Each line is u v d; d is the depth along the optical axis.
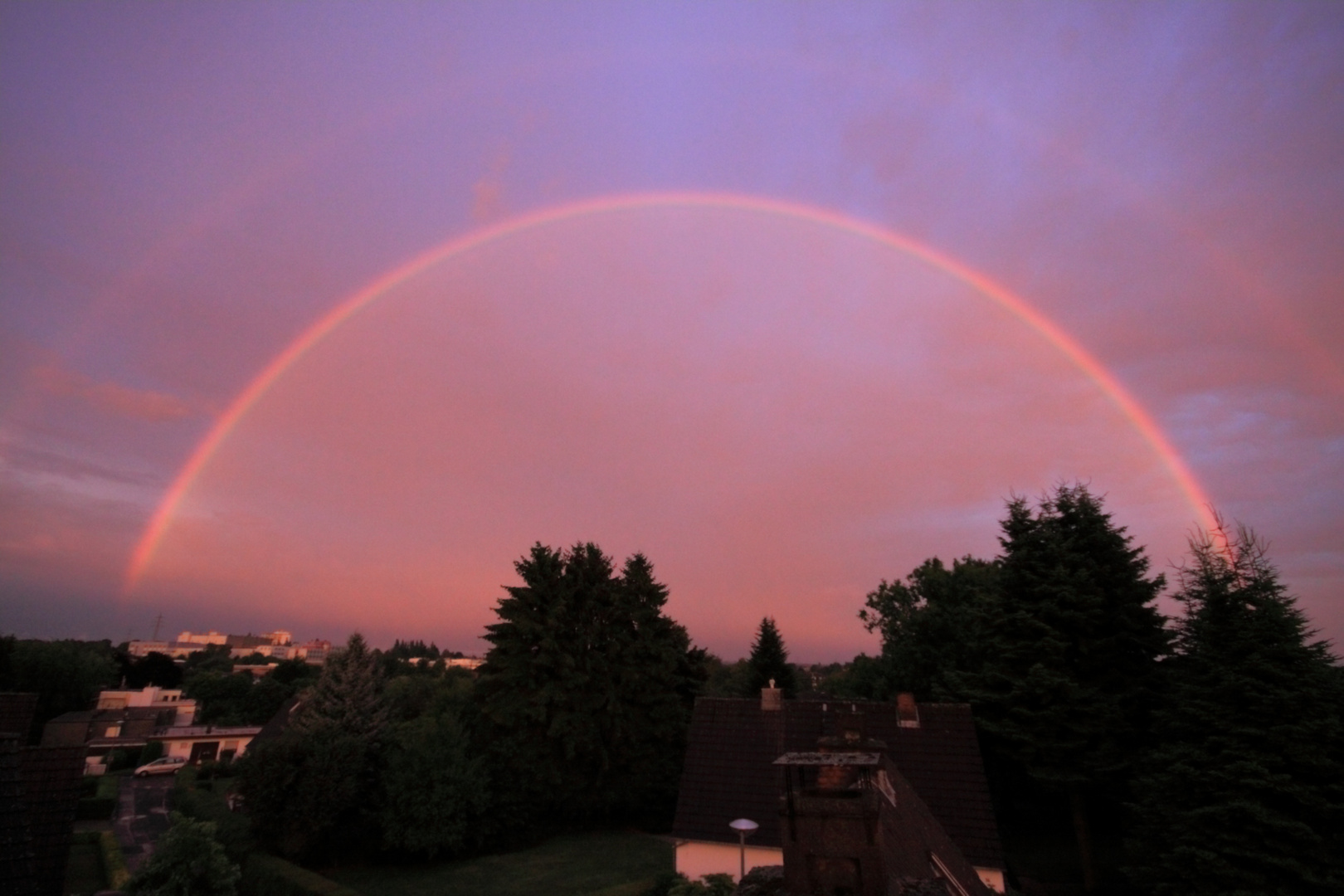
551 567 41.03
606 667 39.16
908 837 10.05
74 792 18.34
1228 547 23.72
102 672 83.81
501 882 29.22
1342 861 18.75
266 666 171.88
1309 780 20.09
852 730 14.98
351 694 42.75
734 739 29.39
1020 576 33.47
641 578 46.38
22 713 24.69
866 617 53.03
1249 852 19.62
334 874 30.33
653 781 40.00
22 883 9.73
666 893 25.86
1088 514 33.47
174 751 66.62
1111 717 28.59
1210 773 20.83
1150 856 22.61
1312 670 20.89
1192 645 24.19
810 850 6.42
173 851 15.52
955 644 43.28
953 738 27.73
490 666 39.38
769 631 64.50
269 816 29.38
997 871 23.12
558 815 39.00
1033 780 31.25
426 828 30.91
